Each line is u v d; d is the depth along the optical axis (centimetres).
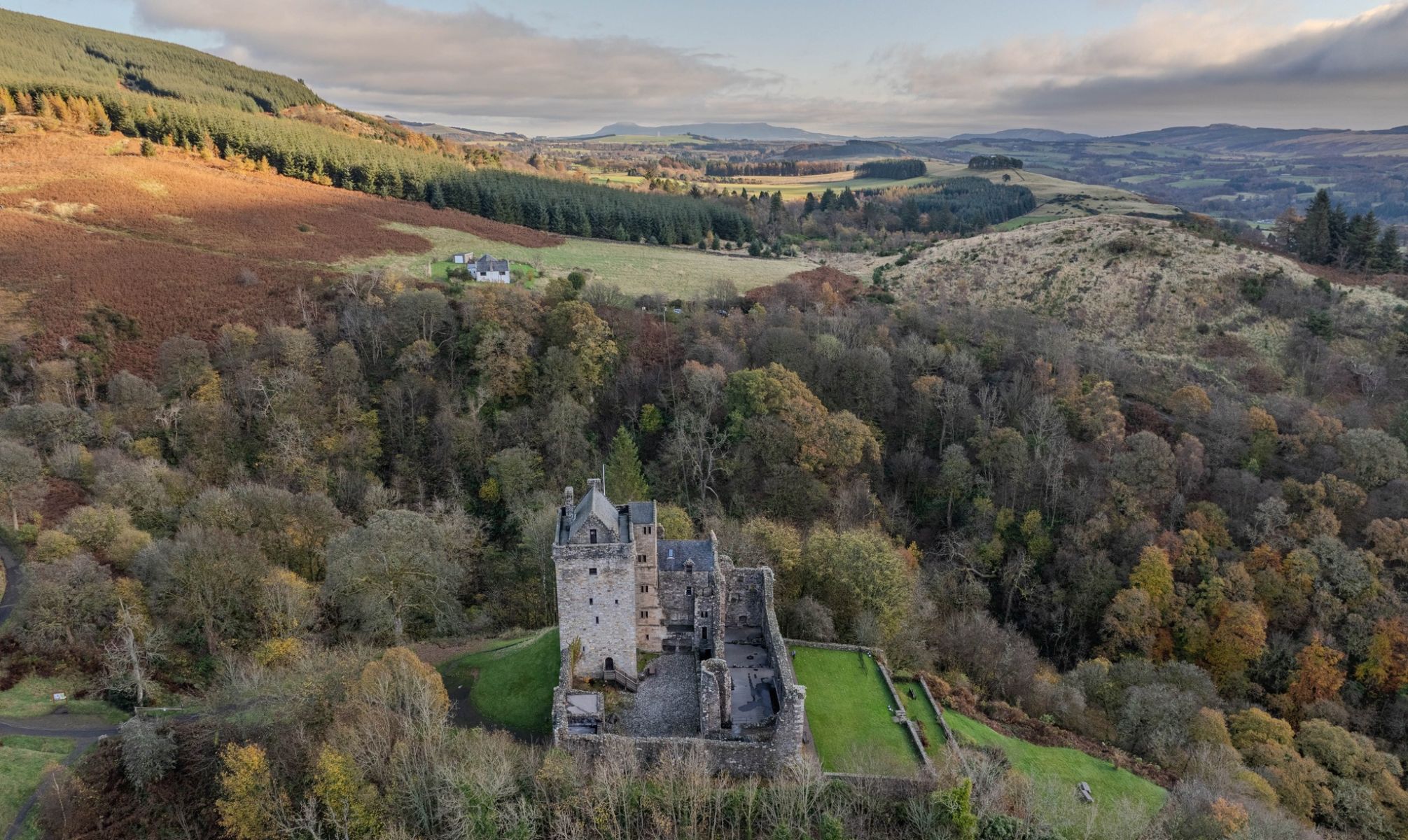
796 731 5928
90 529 8362
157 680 7269
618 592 6794
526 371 13238
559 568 6662
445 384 13025
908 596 8650
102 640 7431
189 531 8350
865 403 13612
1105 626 9988
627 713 6538
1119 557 10769
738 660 7275
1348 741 7769
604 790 5466
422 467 11969
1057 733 7625
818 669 7506
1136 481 11500
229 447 11519
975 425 12962
